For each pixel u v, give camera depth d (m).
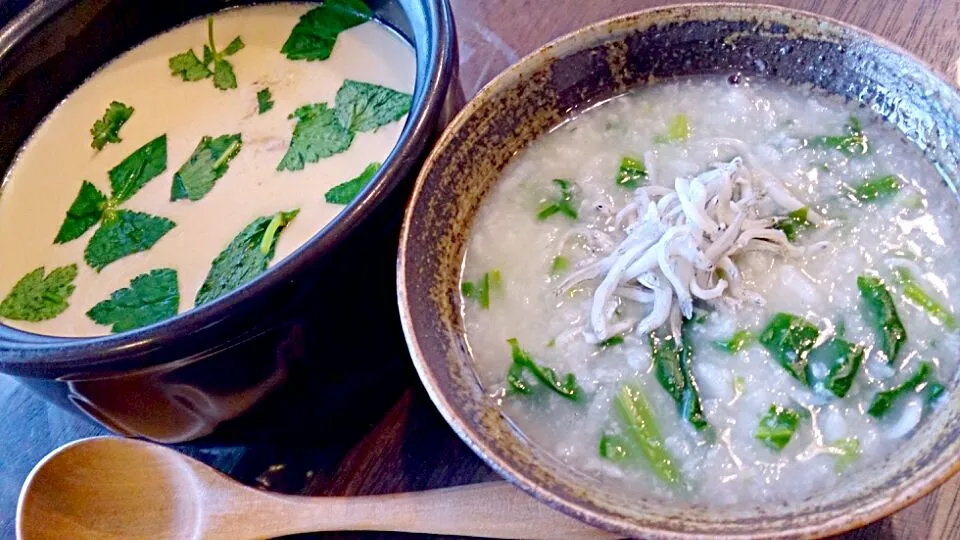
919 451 0.22
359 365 0.27
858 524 0.20
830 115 0.29
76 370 0.22
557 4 0.37
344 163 0.29
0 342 0.23
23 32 0.31
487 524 0.25
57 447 0.30
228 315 0.22
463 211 0.28
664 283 0.26
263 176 0.30
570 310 0.27
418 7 0.28
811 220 0.27
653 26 0.29
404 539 0.26
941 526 0.24
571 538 0.25
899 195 0.27
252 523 0.27
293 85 0.32
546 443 0.25
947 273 0.25
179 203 0.30
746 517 0.21
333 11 0.33
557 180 0.29
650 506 0.22
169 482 0.28
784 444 0.24
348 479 0.28
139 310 0.27
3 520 0.29
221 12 0.35
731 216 0.26
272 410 0.26
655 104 0.30
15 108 0.32
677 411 0.25
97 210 0.30
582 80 0.30
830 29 0.27
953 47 0.32
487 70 0.36
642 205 0.27
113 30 0.34
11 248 0.30
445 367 0.24
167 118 0.32
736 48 0.29
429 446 0.28
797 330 0.25
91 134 0.32
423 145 0.25
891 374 0.24
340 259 0.23
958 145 0.26
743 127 0.29
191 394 0.24
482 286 0.28
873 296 0.25
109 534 0.27
